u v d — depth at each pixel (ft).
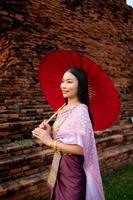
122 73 30.91
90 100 8.20
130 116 28.04
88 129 7.12
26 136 16.97
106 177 19.94
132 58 32.68
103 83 7.84
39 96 21.22
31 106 19.58
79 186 7.30
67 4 25.46
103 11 29.32
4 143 15.72
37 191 15.01
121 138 22.98
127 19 32.53
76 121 7.20
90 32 27.58
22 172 15.11
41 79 8.87
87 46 27.09
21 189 14.25
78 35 26.27
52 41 23.90
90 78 7.95
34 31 22.66
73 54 7.93
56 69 8.54
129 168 22.03
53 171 7.71
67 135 7.18
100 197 7.38
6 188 13.74
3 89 19.44
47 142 7.31
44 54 23.15
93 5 28.12
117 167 21.49
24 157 15.24
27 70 21.62
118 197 16.46
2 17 20.86
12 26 21.42
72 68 7.72
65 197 7.34
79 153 7.11
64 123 7.42
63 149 7.12
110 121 8.21
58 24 24.54
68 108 7.64
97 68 7.69
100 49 28.53
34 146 16.22
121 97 29.35
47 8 23.76
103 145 21.20
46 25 23.58
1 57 21.61
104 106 8.12
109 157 20.76
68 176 7.38
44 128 7.82
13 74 20.74
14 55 21.15
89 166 7.25
